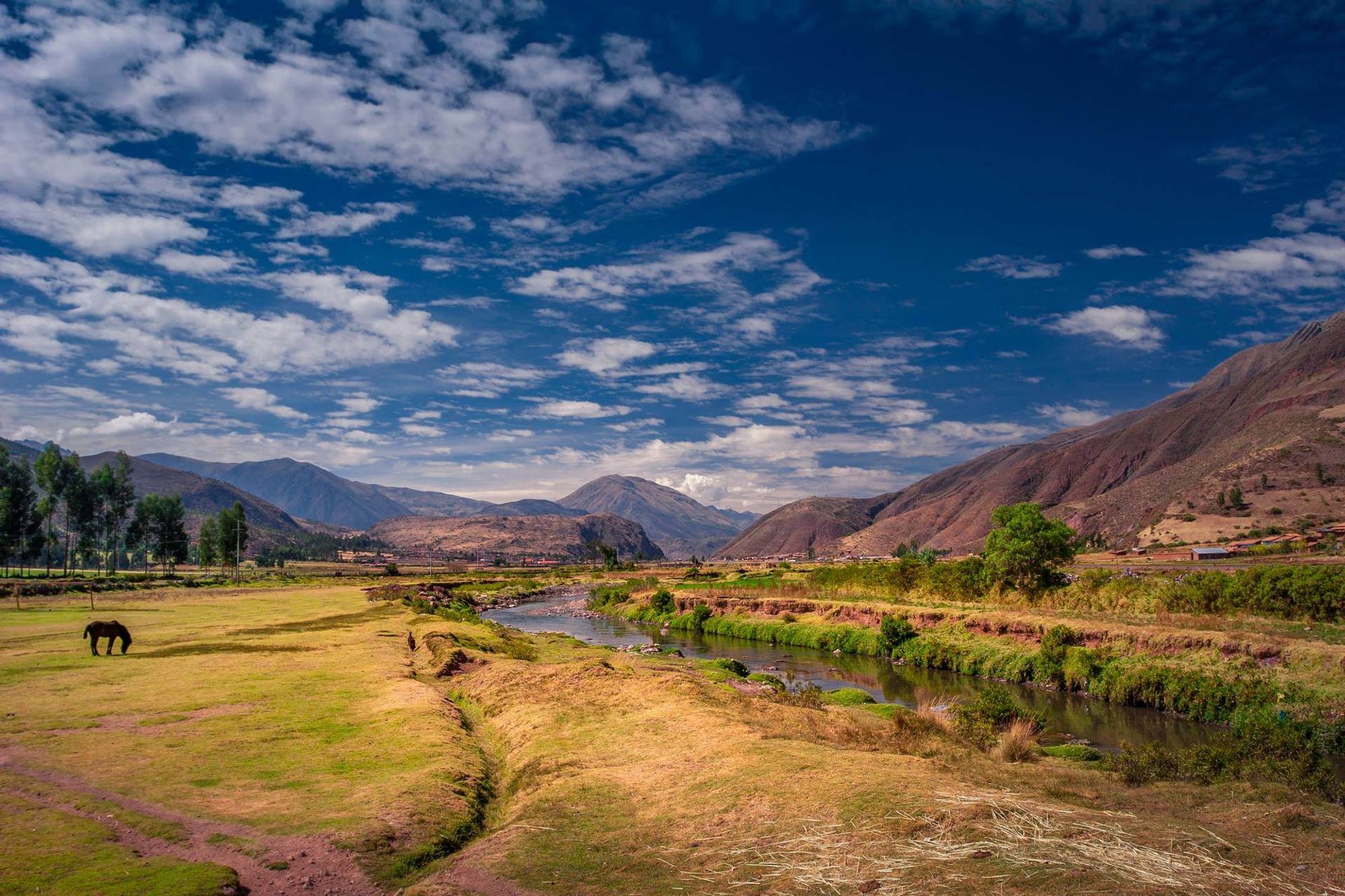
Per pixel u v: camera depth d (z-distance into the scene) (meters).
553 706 27.98
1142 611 52.34
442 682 37.81
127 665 39.16
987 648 53.16
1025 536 67.25
